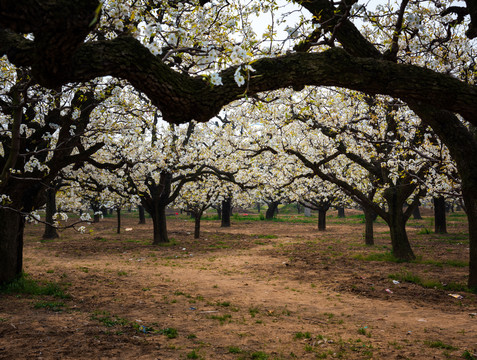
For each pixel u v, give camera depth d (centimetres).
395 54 387
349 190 1488
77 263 1435
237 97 295
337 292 966
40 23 204
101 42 248
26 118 935
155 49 256
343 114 1374
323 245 1981
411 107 650
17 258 1027
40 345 553
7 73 650
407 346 562
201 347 563
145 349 548
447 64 743
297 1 448
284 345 577
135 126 1074
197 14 425
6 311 745
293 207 6969
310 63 308
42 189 998
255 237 2488
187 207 2447
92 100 927
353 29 455
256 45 410
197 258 1577
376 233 2709
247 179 2062
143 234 2778
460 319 709
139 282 1073
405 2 372
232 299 888
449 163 991
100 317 712
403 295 917
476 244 935
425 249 1716
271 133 1570
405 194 1410
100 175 1723
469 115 319
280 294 946
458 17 477
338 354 533
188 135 2067
